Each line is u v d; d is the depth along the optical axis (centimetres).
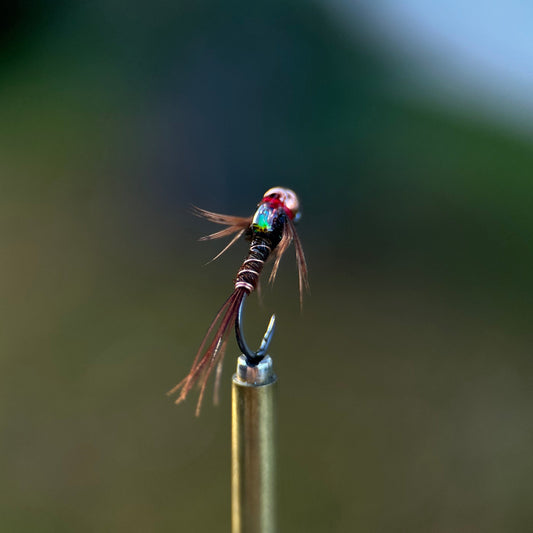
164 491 51
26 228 96
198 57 138
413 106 147
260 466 29
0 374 65
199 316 76
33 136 125
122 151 118
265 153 121
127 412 60
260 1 149
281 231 29
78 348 69
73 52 151
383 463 55
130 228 98
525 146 133
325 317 76
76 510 49
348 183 115
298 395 63
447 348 71
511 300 80
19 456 54
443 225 101
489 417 59
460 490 52
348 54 154
